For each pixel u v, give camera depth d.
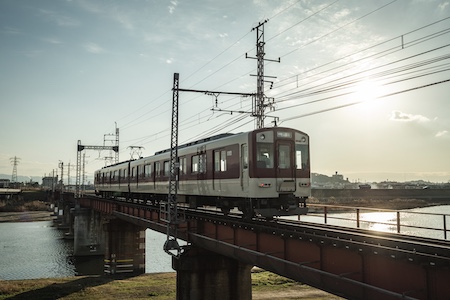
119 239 42.25
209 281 22.12
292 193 18.61
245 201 19.19
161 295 30.03
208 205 23.61
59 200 93.69
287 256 14.48
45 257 54.72
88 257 55.81
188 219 22.22
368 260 11.15
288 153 18.86
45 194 150.00
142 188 35.06
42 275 43.78
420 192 128.25
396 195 125.81
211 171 21.72
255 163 18.08
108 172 49.38
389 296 10.48
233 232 18.06
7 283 33.81
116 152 67.38
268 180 18.14
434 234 43.16
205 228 21.02
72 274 44.53
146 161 34.34
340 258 12.12
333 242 12.13
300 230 14.91
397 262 10.33
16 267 47.75
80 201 62.25
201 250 22.11
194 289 21.94
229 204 20.78
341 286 11.98
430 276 9.48
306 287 32.78
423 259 9.48
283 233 14.43
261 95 33.31
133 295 30.14
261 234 16.08
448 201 128.62
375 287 10.48
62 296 29.97
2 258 53.06
